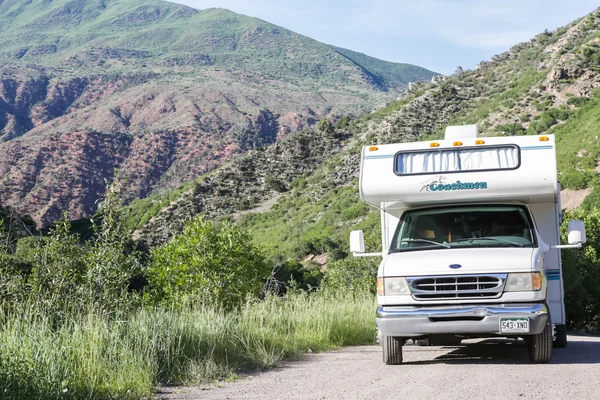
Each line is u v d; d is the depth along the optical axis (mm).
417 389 6852
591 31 132000
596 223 23906
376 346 12453
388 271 8672
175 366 8234
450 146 9344
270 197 128500
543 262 8820
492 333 8453
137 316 9180
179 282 17016
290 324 12555
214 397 6848
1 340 6730
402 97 153125
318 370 8734
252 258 18953
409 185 9281
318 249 85875
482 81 137000
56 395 5973
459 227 9305
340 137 140750
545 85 111062
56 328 8172
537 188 9055
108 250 11875
